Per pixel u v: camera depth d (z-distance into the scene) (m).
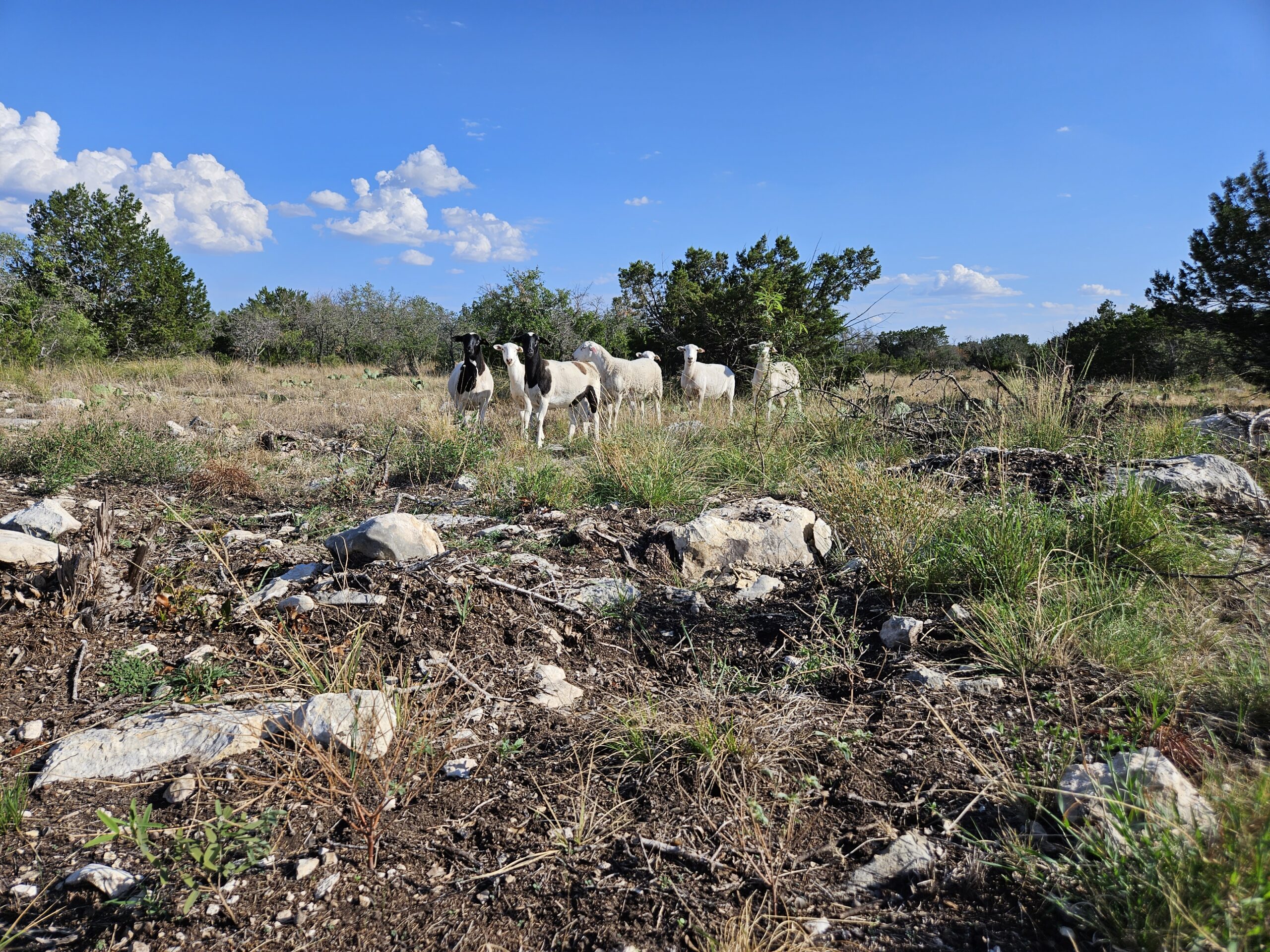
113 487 6.57
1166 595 3.62
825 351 16.56
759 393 8.77
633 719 2.92
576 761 2.72
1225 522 4.77
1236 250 14.27
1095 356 21.75
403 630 3.58
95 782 2.55
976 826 2.29
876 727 2.84
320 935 1.95
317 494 6.67
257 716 2.89
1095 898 1.90
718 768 2.59
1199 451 6.35
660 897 2.07
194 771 2.60
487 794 2.55
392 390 18.06
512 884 2.13
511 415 11.87
